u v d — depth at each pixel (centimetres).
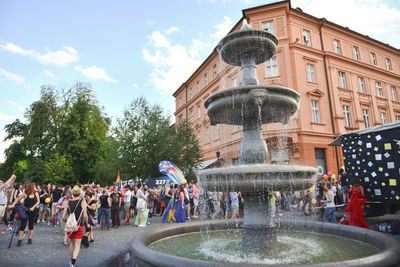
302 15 2181
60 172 2336
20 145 2883
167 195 1196
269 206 465
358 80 2464
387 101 2619
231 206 1082
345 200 1111
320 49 2250
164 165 1477
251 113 489
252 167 399
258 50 543
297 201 1337
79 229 463
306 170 413
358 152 867
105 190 970
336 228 537
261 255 412
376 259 277
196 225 620
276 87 452
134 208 1419
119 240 731
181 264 280
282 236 573
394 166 766
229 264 258
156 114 2155
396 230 665
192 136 2238
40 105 2842
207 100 506
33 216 698
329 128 2102
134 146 2005
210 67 2802
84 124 2730
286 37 2062
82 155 2631
